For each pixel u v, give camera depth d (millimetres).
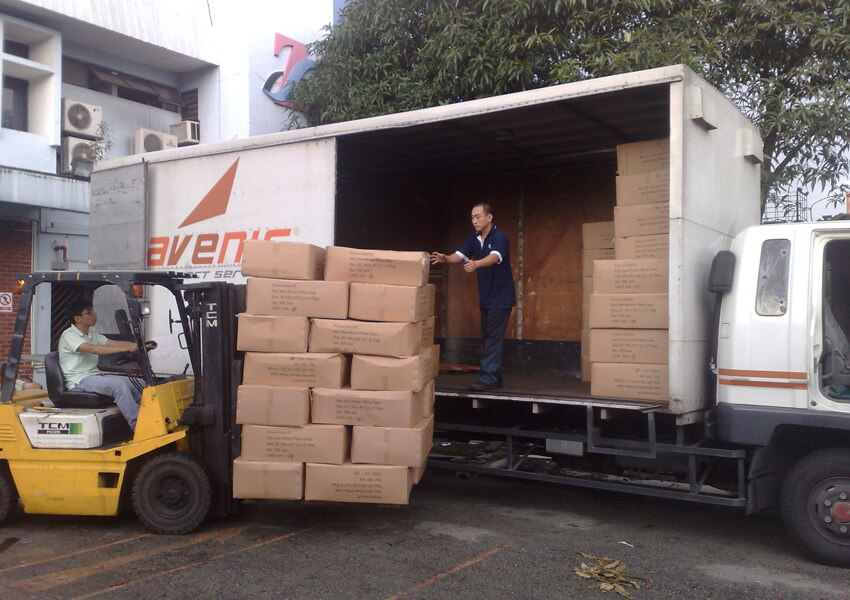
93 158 11570
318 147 6430
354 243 8984
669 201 4996
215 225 6988
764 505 4941
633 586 4367
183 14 12695
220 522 5621
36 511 5320
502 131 6793
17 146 10906
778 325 4836
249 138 6801
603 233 6781
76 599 4145
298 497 4988
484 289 6336
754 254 5008
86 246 12102
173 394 5535
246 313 5117
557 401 5469
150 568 4633
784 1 8742
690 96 5098
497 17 9547
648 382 5188
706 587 4371
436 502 6277
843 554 4641
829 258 4867
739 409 4895
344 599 4152
